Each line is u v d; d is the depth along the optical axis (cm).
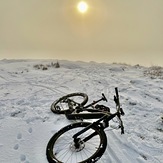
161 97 852
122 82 1123
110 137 504
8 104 771
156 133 538
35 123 603
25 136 540
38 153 468
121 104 755
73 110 600
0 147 495
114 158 431
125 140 489
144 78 1246
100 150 401
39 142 510
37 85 1070
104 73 1426
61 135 508
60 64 1877
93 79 1196
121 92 933
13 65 1798
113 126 559
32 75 1343
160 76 1320
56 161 406
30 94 898
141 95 891
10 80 1195
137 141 487
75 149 448
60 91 943
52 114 662
